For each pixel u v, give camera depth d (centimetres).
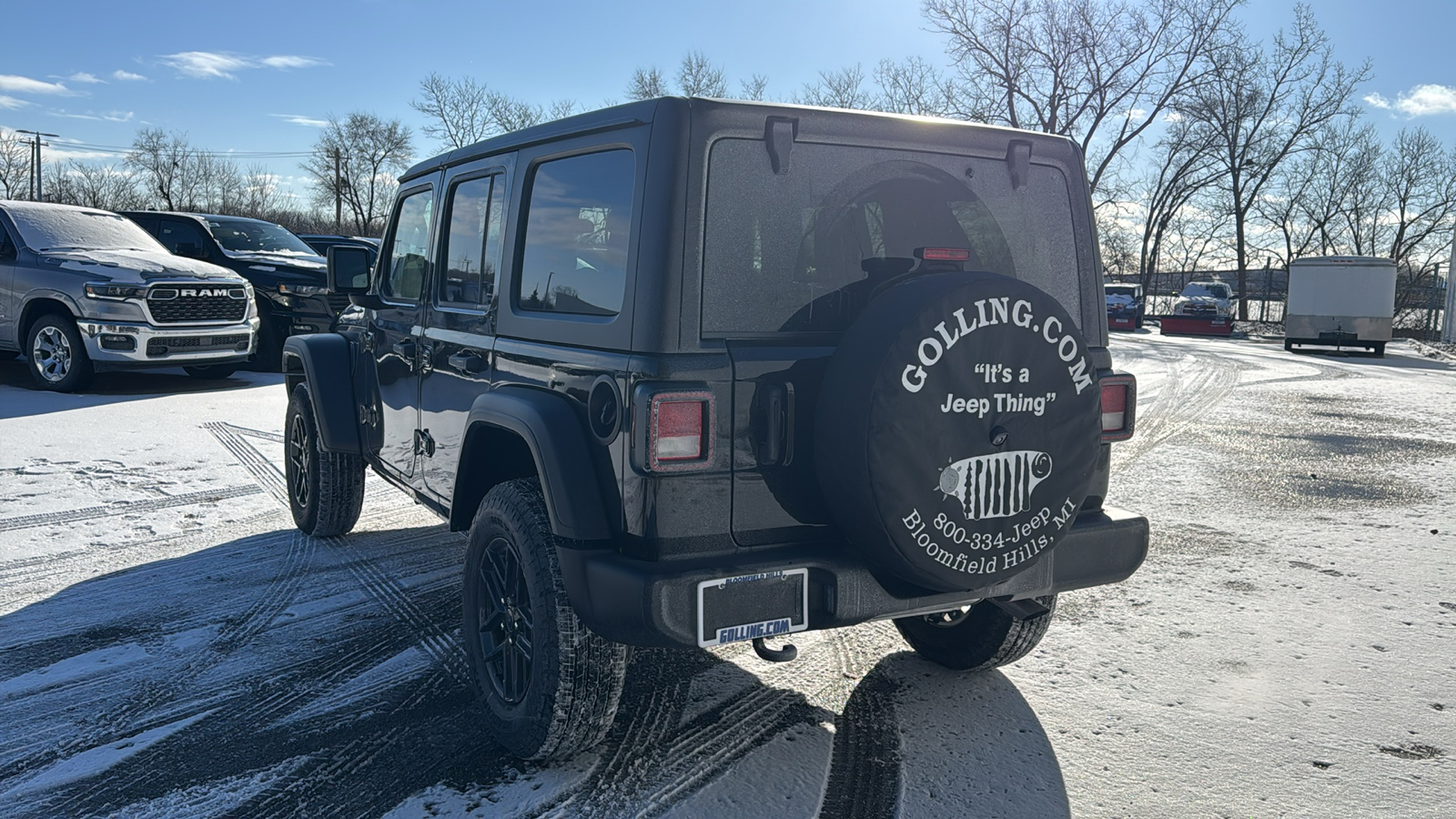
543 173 346
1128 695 388
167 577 523
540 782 316
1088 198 360
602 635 282
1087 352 293
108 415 995
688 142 280
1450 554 588
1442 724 363
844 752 339
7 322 1166
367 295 483
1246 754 340
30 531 601
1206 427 1094
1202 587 527
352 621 462
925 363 269
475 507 381
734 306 284
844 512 278
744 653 430
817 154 300
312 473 573
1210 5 4238
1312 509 707
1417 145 4422
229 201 7856
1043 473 291
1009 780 321
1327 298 2192
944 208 328
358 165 7319
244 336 1232
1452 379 1628
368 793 310
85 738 346
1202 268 4788
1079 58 4331
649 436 271
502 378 354
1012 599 359
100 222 1265
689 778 320
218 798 306
